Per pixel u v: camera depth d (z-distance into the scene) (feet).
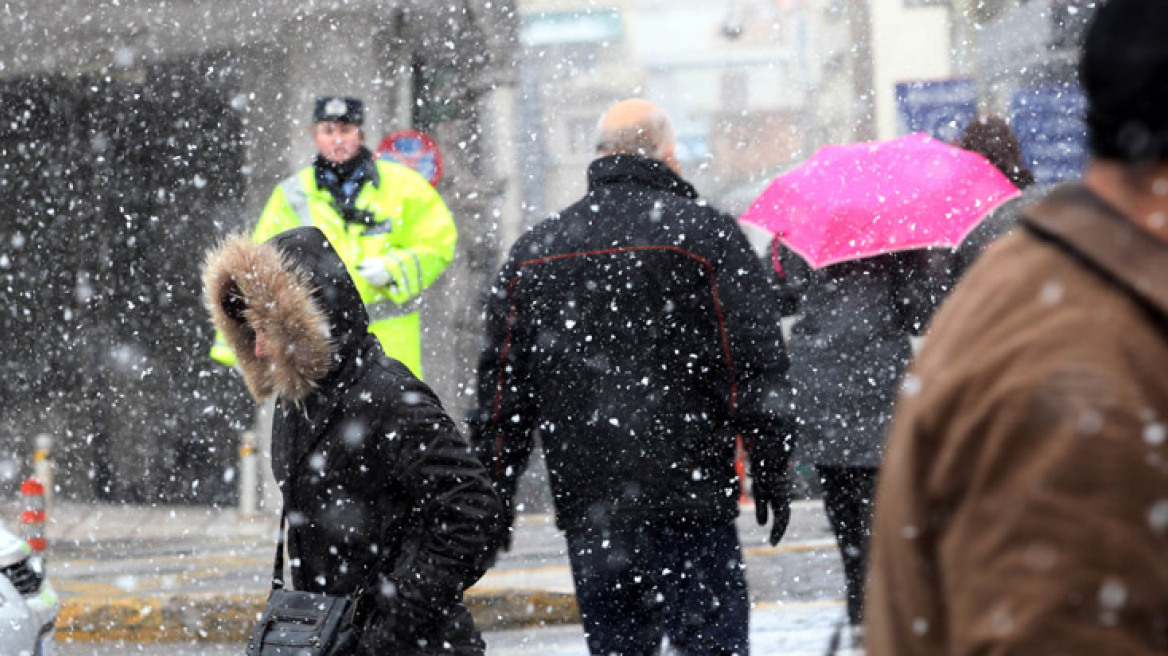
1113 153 13.61
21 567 50.80
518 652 69.72
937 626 13.66
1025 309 13.05
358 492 32.04
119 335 150.61
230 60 134.72
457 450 31.99
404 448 31.76
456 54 143.43
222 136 142.31
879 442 53.88
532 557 97.81
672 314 41.42
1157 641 12.17
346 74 131.95
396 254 63.67
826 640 66.69
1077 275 13.04
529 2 168.04
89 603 79.10
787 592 80.02
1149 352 12.56
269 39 131.95
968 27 202.59
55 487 150.82
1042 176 118.42
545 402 42.27
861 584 55.67
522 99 166.30
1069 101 117.91
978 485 12.78
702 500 41.55
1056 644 12.10
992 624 12.44
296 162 132.57
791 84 282.97
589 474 41.73
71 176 148.87
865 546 55.47
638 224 41.65
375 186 64.80
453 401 142.82
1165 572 12.09
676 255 41.32
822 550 92.73
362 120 64.80
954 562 12.98
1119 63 13.44
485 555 32.01
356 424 31.83
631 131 42.19
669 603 41.83
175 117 141.90
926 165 56.29
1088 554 12.09
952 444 13.05
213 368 149.59
